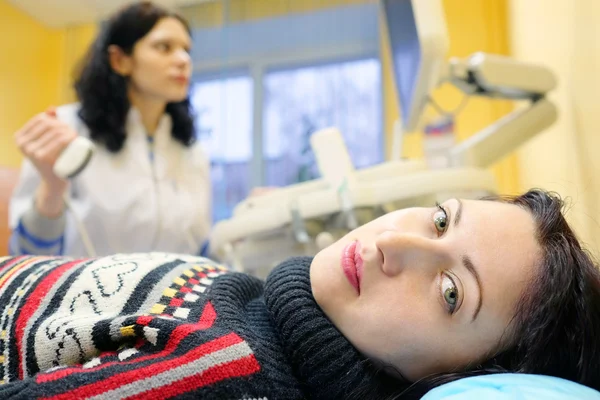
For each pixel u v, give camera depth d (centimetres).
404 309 50
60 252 109
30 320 51
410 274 51
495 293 50
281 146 222
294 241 97
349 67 222
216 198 223
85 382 41
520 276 50
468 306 49
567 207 68
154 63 118
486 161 104
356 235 60
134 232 119
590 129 94
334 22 227
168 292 55
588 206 95
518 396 38
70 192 117
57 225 102
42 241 102
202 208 135
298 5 227
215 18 237
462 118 188
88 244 102
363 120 215
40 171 94
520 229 54
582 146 99
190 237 129
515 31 174
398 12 110
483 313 49
